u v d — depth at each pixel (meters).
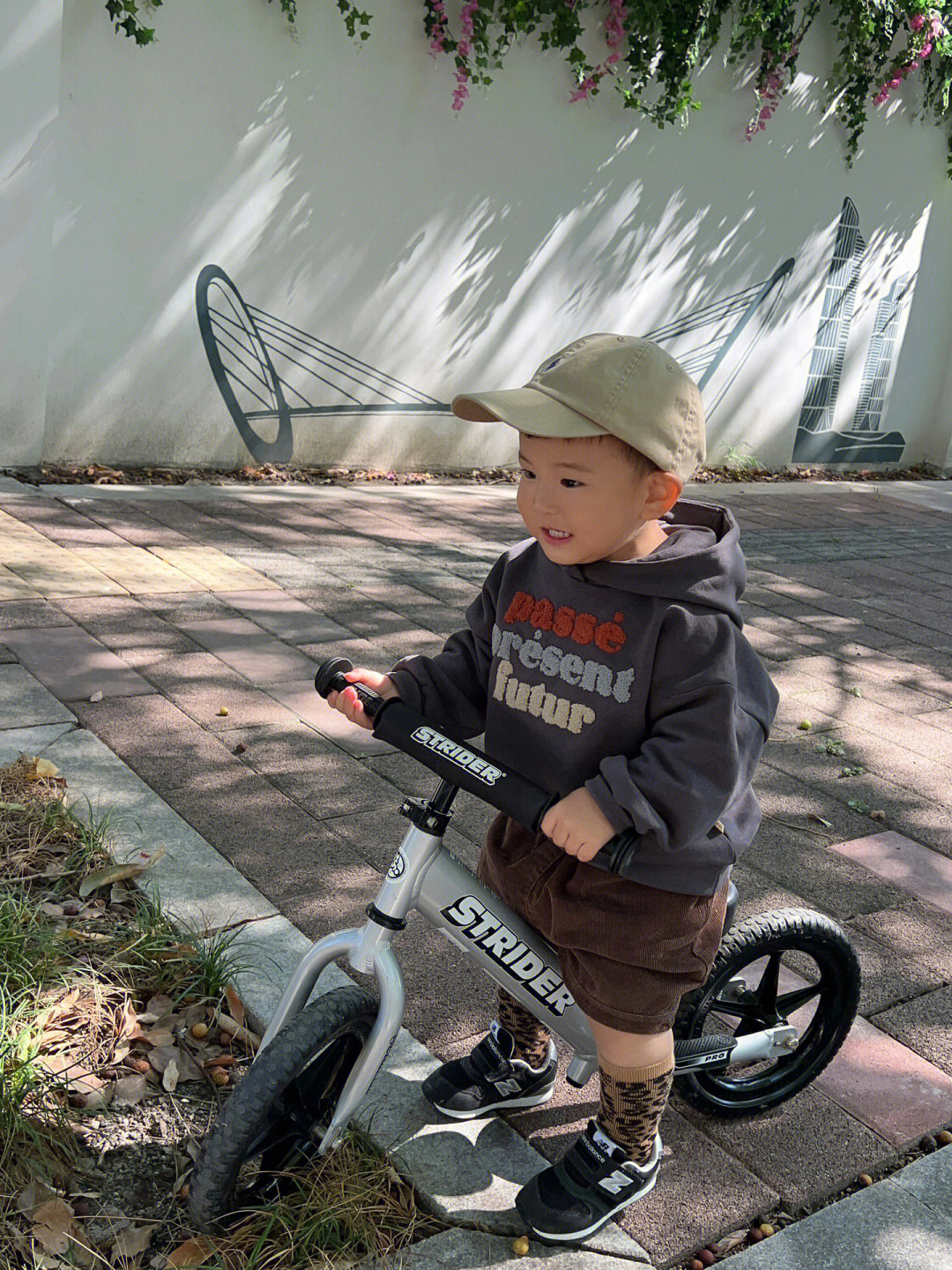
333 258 7.38
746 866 3.52
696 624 1.79
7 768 3.33
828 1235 2.16
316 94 6.98
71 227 6.38
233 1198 1.89
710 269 9.44
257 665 4.43
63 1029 2.35
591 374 1.74
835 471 11.25
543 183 8.17
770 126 9.40
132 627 4.60
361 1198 2.04
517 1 7.45
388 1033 1.92
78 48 6.13
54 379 6.58
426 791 3.65
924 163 10.73
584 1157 2.07
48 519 5.85
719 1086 2.43
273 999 2.53
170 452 7.16
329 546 6.20
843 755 4.50
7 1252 1.88
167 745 3.67
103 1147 2.12
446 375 8.20
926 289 11.32
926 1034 2.81
